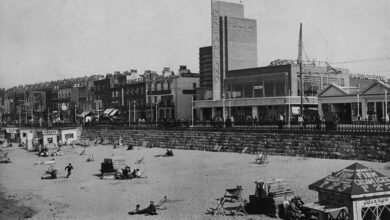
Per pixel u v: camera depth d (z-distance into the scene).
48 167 46.09
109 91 112.94
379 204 15.80
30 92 141.12
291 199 20.95
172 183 32.22
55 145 76.38
